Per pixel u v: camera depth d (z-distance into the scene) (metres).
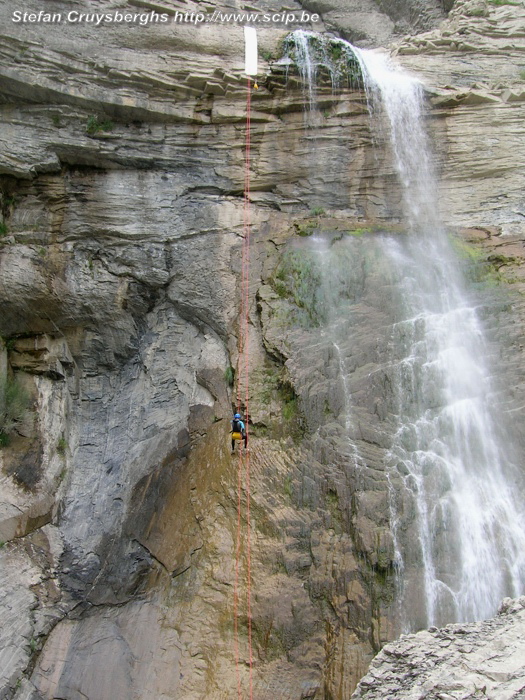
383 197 16.34
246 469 11.71
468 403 11.99
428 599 9.83
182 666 10.21
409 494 10.77
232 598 10.59
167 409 13.73
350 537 10.51
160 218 15.36
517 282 13.80
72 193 15.39
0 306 13.95
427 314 13.27
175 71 15.97
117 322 14.62
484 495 10.98
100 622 11.22
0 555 11.75
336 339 12.87
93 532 12.53
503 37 18.66
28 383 14.17
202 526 11.55
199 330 14.48
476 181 16.20
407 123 16.89
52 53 15.14
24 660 10.59
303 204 16.14
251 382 12.74
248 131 16.42
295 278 13.86
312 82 16.78
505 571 10.18
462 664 5.91
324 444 11.48
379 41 23.42
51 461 13.38
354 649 9.58
